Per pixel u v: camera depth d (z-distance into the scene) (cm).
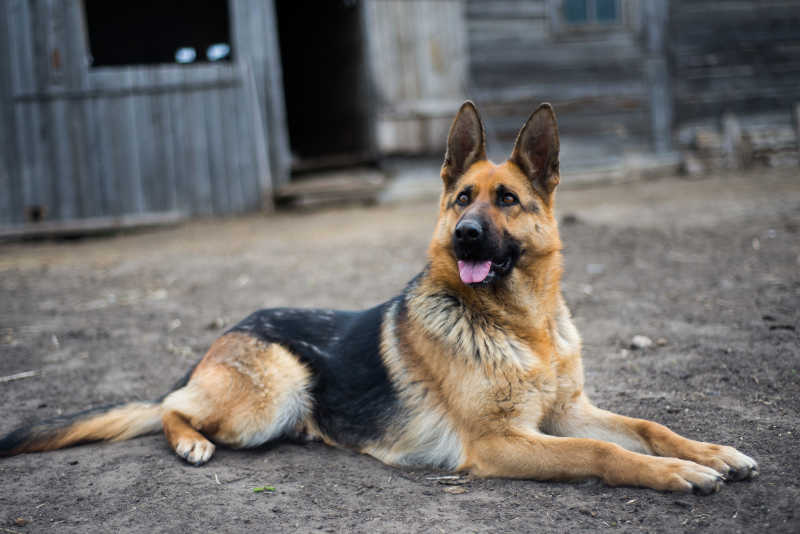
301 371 347
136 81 1138
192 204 1182
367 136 1355
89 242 1090
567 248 809
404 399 317
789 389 360
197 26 2125
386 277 715
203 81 1164
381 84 1238
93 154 1131
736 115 1431
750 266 654
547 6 1309
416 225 1013
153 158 1156
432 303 321
